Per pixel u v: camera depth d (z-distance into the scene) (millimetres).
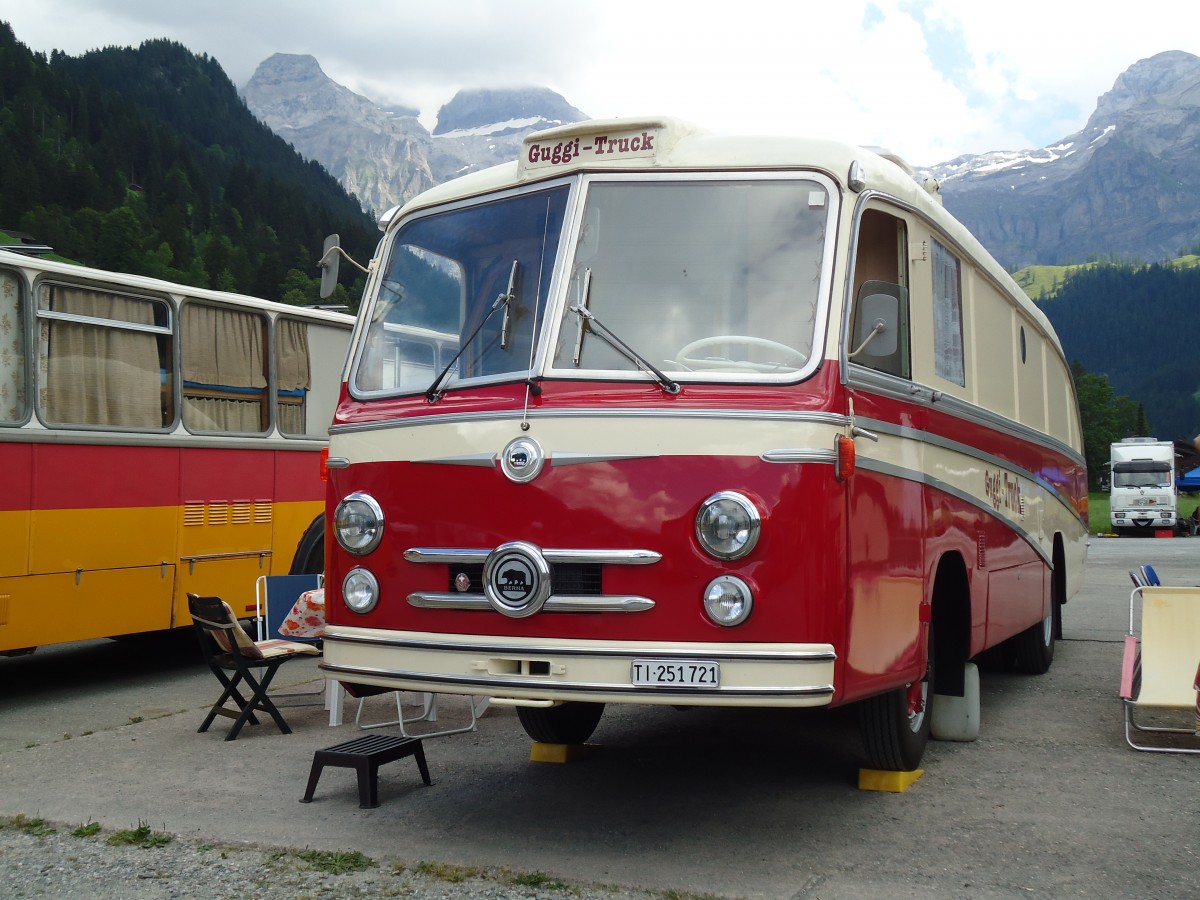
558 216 5512
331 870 5004
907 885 4738
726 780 6504
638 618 4793
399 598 5262
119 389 10273
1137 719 8273
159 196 196250
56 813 6043
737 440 4816
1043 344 10062
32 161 173500
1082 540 12414
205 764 7121
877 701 5996
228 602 11188
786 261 5211
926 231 6445
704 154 5445
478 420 5164
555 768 6832
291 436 12070
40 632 9438
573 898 4613
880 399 5488
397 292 5949
